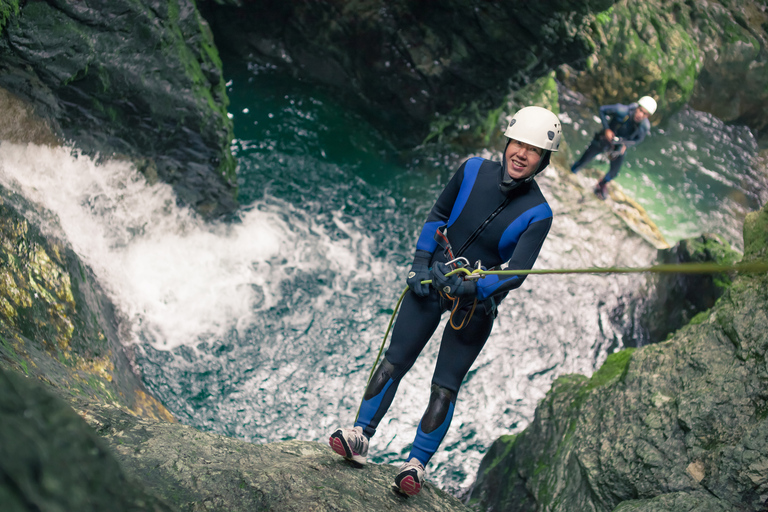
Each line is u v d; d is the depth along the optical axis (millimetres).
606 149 9000
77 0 5250
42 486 803
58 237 4832
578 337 7586
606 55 11344
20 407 873
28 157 5383
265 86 9055
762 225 3564
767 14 12766
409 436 6113
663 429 3254
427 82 8414
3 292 3547
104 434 2287
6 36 4973
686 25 12273
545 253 8383
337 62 8797
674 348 3623
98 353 4230
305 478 2359
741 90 12406
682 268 1610
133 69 5691
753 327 3217
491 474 4934
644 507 2941
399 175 8781
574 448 3771
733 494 2818
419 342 2414
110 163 5996
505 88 8344
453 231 2375
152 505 1049
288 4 8383
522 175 2219
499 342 7348
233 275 6848
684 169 11852
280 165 8273
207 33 6434
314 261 7379
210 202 6949
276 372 6195
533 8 7133
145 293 6133
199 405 5621
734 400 3076
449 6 7605
